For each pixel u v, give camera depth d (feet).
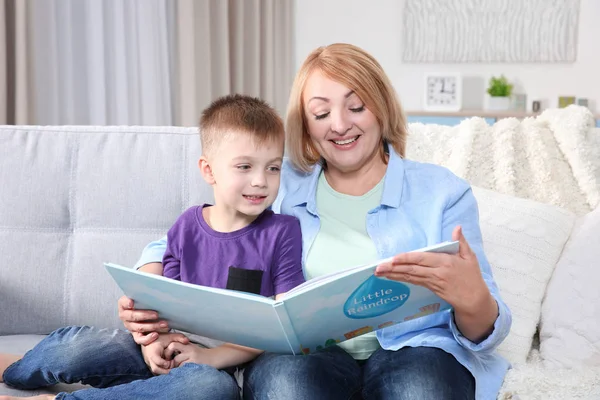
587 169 5.79
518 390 4.24
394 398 3.85
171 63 12.63
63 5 10.35
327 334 4.00
